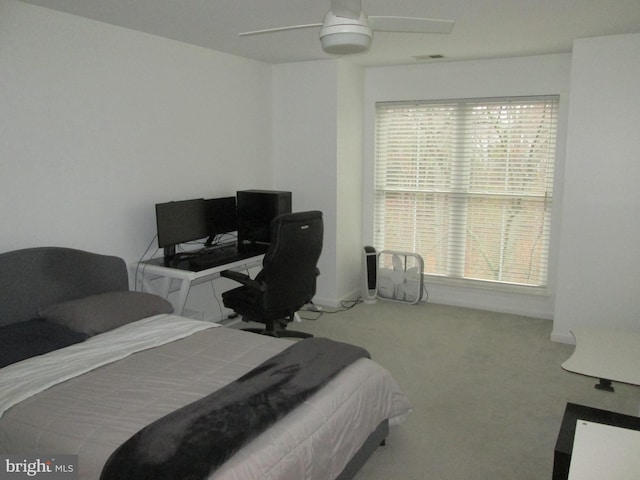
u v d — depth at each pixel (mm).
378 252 4801
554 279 4273
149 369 2129
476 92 4324
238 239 4242
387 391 2346
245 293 3488
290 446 1664
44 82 2803
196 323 2697
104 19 3016
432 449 2439
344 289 4793
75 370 2082
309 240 3330
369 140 4840
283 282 3340
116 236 3330
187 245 3936
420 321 4258
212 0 2609
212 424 1628
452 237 4637
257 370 2084
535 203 4266
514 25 3076
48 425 1712
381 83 4699
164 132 3602
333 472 1874
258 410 1733
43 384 1955
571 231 3629
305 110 4516
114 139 3244
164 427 1608
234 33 3367
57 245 2965
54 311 2650
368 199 4957
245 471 1507
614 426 1617
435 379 3172
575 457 1444
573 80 3455
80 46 2971
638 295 3523
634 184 3416
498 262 4480
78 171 3041
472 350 3633
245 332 2643
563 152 4090
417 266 4680
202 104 3900
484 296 4578
